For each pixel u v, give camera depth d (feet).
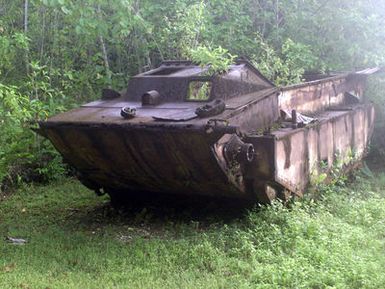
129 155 22.88
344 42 37.91
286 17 38.75
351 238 21.11
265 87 26.32
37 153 33.17
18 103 28.71
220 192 23.73
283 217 22.58
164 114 22.36
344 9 37.88
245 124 22.75
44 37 35.22
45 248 21.49
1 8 34.83
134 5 34.42
